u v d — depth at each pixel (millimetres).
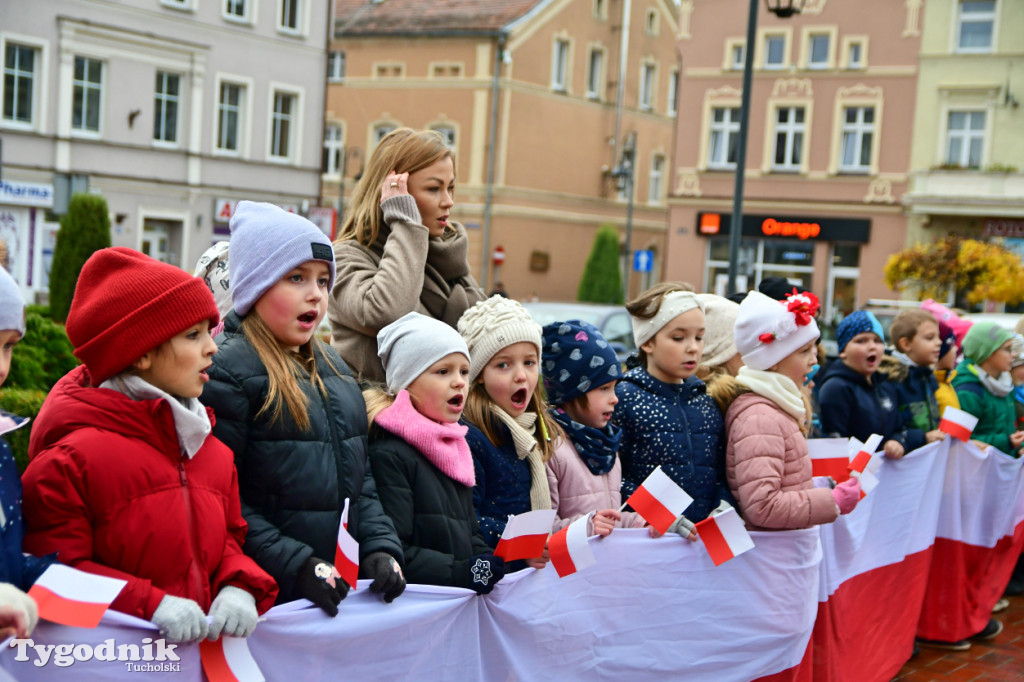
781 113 28375
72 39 23672
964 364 5691
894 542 4574
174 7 25391
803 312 3500
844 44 27266
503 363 2979
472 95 34094
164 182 25719
